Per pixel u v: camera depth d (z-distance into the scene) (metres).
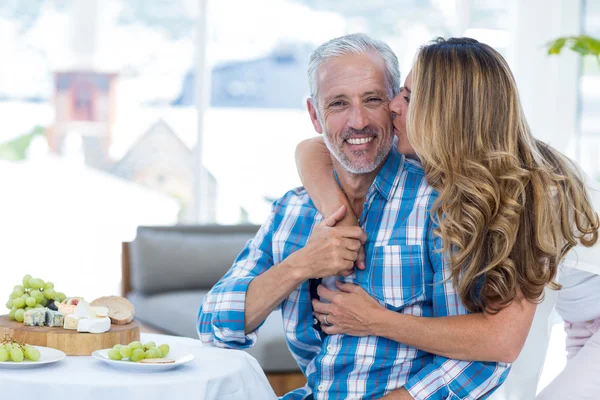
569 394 2.11
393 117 2.02
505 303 1.78
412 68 1.93
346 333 1.91
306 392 2.04
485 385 1.84
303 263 1.94
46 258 5.88
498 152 1.79
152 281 4.56
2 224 5.82
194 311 4.03
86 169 5.91
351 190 2.09
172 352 2.01
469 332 1.79
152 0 5.90
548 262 1.79
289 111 6.09
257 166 6.08
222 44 6.00
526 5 5.52
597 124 5.31
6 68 5.78
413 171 2.00
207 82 6.00
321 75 1.98
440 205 1.83
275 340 3.52
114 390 1.74
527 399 2.19
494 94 1.82
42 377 1.77
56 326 2.05
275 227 2.14
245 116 6.05
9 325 2.04
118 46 5.89
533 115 5.49
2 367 1.83
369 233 1.96
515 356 1.81
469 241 1.78
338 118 1.96
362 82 1.93
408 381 1.87
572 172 1.94
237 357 2.03
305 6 6.02
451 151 1.81
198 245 4.70
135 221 5.98
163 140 5.98
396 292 1.90
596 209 2.08
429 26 6.05
